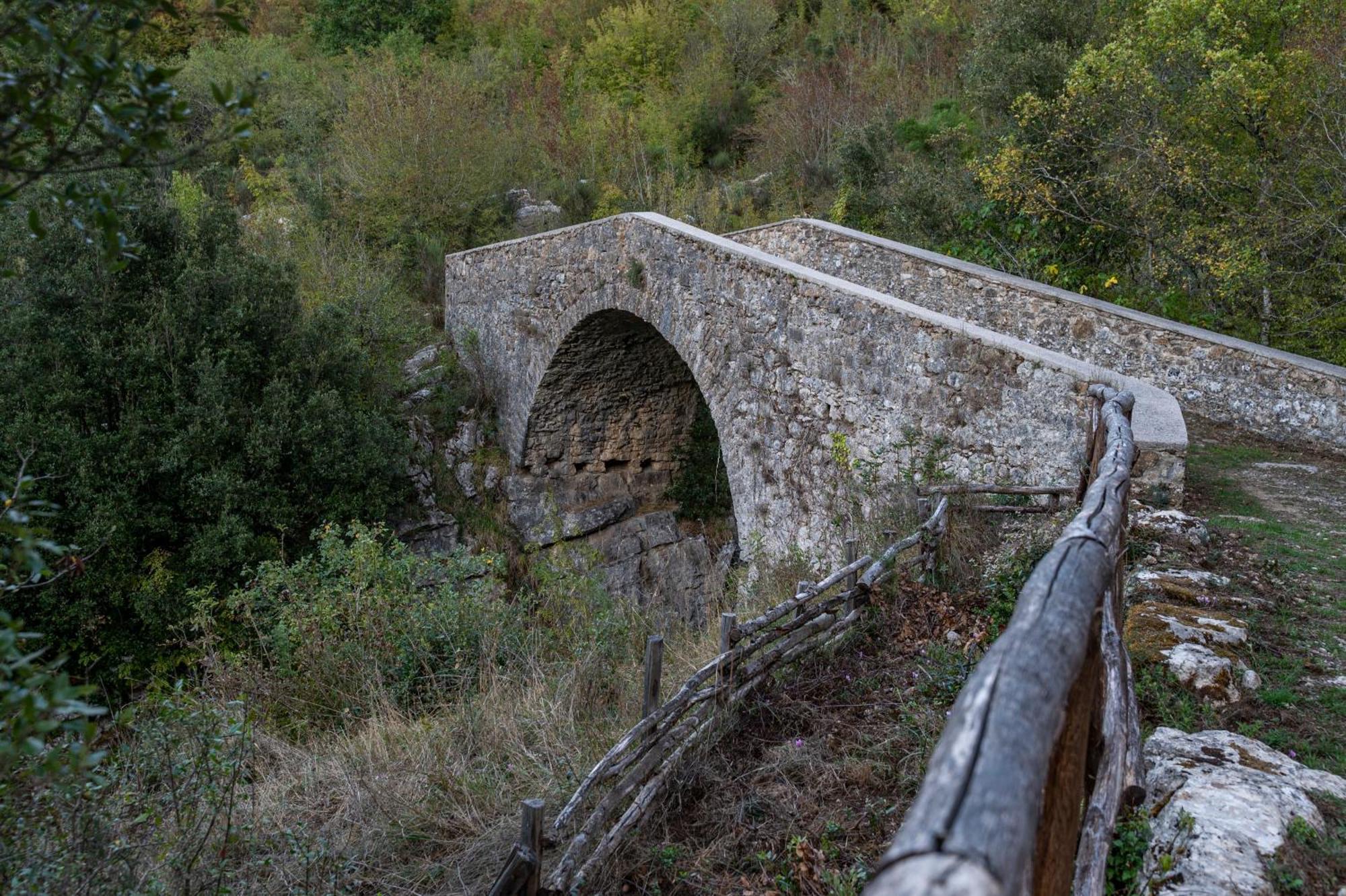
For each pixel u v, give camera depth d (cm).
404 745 600
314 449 1448
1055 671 140
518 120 2806
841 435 948
